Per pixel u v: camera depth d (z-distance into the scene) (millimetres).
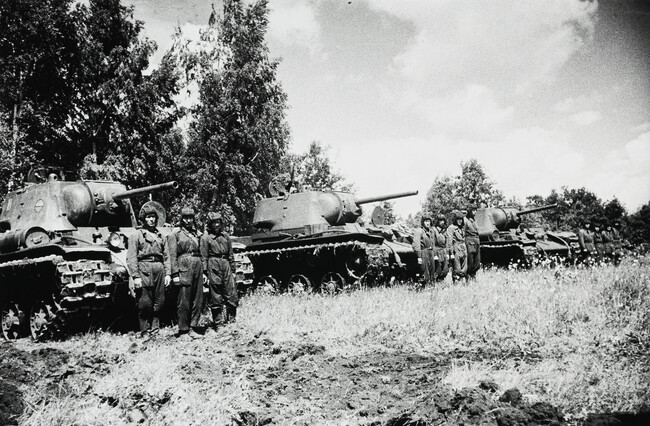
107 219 13953
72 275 10812
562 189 61375
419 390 6863
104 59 28812
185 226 11680
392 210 37219
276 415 6312
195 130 30688
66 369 8016
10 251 12875
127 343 10500
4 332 12867
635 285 11781
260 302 14594
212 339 10664
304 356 8914
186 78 31203
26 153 26641
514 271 18484
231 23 31172
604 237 23672
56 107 29094
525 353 8312
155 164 29703
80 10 28781
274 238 18312
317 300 14203
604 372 6902
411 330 10211
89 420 6219
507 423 5301
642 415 5566
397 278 19531
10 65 25938
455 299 11984
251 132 30922
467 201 46312
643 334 8773
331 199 18188
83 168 26828
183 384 7297
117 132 29359
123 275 11789
